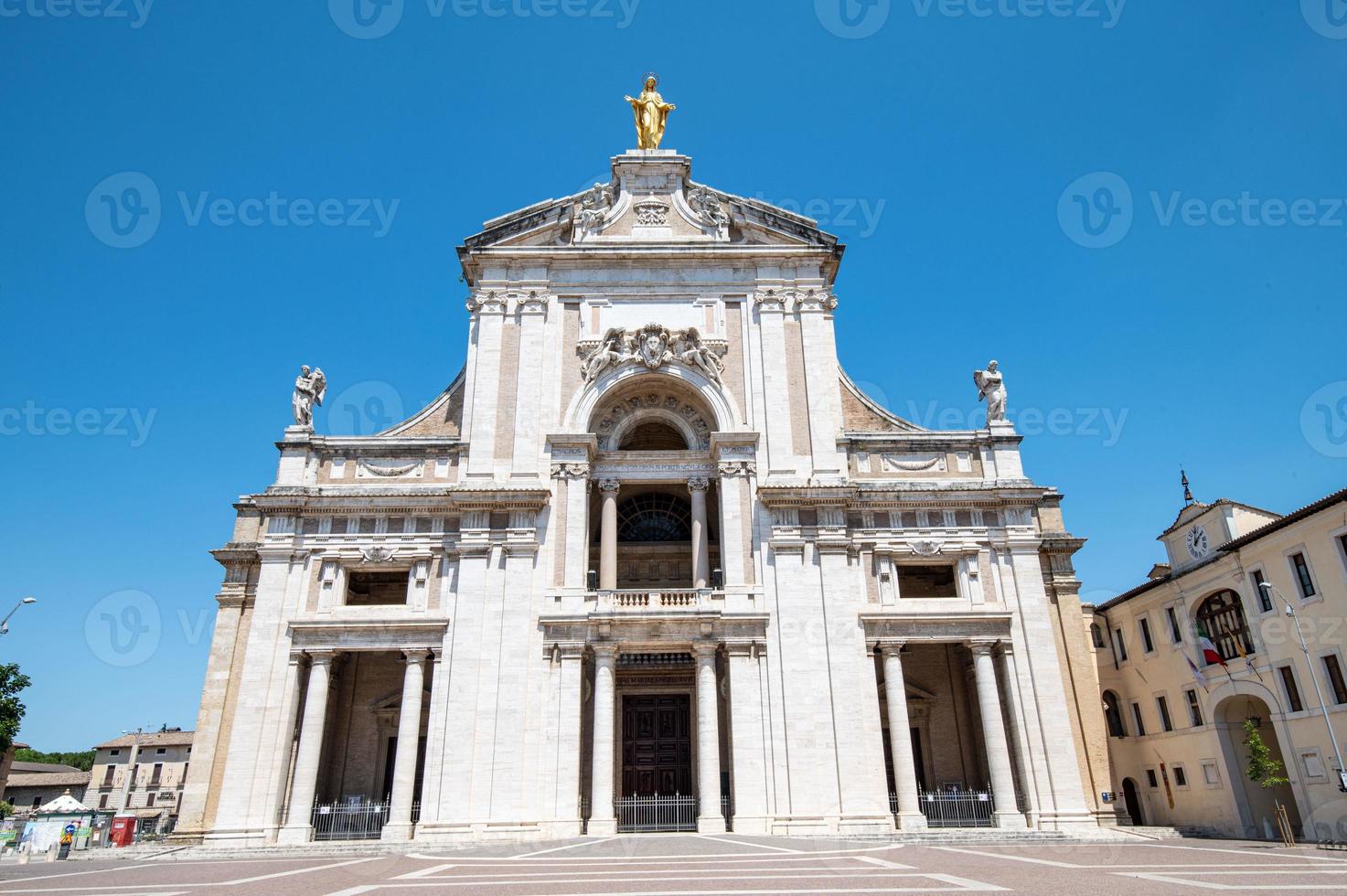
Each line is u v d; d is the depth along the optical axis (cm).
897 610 3528
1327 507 3098
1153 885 1586
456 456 3800
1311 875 1761
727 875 1852
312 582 3538
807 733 3316
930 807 3550
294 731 3403
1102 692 4628
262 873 2125
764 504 3659
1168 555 4184
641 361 3900
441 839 3108
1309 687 3234
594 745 3278
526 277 4078
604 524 3697
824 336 3994
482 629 3428
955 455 3869
